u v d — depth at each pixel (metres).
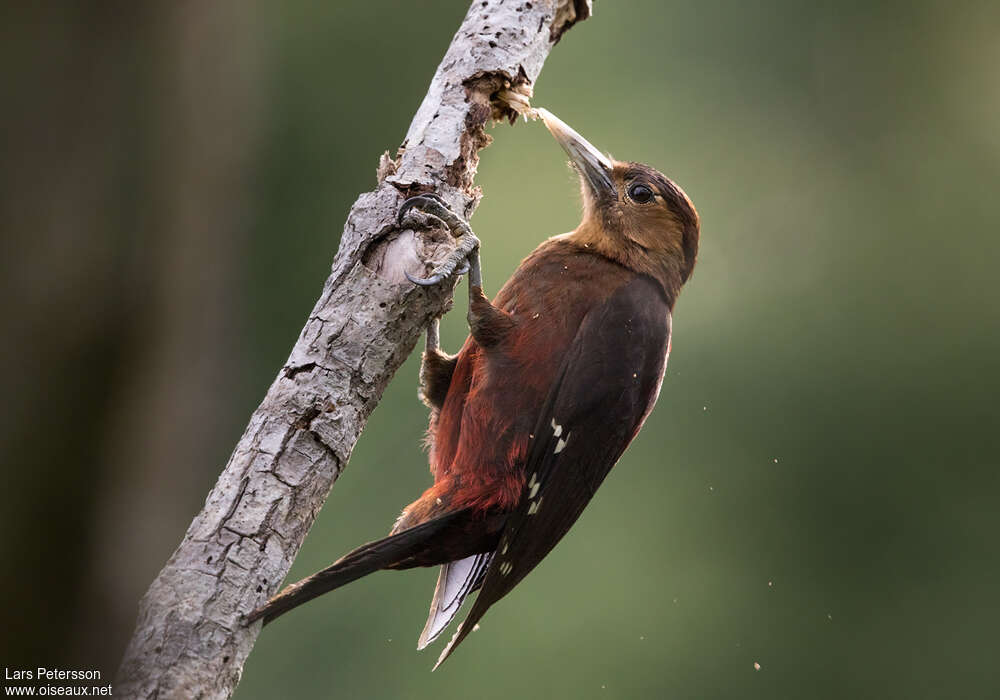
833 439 15.05
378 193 6.20
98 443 5.69
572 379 7.10
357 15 14.26
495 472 6.88
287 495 5.50
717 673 14.06
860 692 14.22
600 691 13.85
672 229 7.86
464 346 7.33
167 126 6.51
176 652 5.07
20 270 5.31
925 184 16.80
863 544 14.73
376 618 13.71
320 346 5.80
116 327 5.92
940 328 15.66
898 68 17.31
